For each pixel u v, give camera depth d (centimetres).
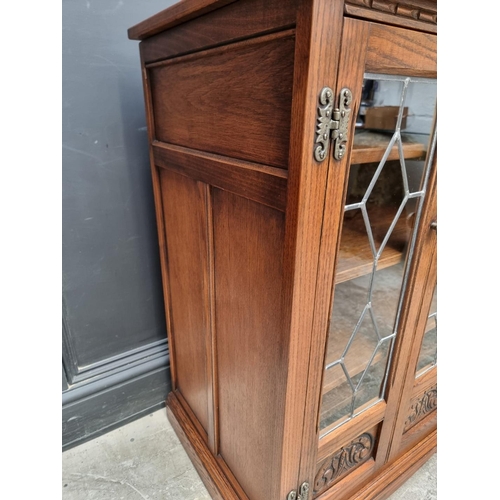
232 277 59
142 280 98
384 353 66
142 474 91
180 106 62
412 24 41
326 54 35
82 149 80
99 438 100
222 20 46
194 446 89
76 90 76
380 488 80
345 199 44
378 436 76
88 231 86
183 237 73
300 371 51
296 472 61
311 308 48
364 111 46
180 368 97
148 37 66
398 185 52
